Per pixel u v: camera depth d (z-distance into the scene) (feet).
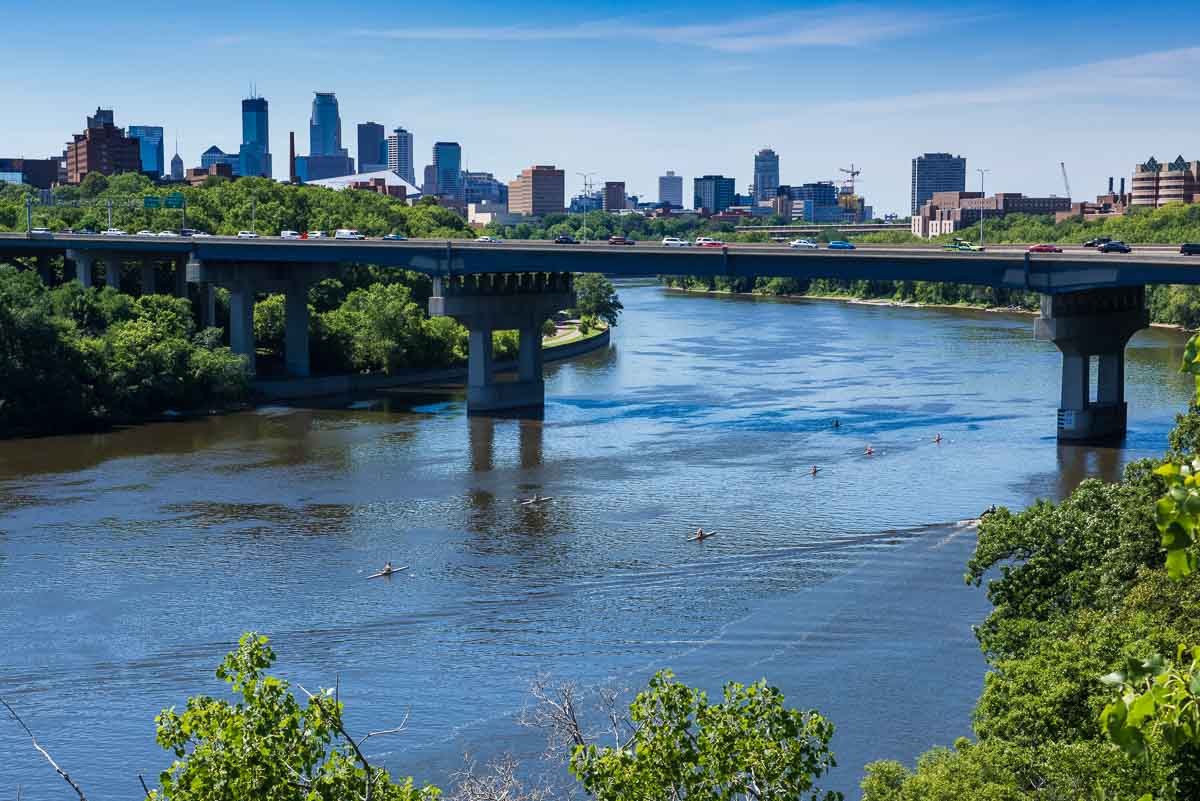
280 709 104.68
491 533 360.89
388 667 258.57
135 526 367.86
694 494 406.21
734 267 572.92
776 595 300.61
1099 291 504.02
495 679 251.60
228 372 607.78
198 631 279.69
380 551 342.44
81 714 237.86
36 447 496.23
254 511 387.34
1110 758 143.43
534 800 179.73
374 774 105.19
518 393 601.21
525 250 592.19
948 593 299.79
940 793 151.43
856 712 233.35
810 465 447.83
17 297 570.87
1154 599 192.95
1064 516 238.68
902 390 622.95
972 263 514.68
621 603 296.92
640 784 112.57
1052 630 201.57
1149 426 519.60
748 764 113.39
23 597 301.43
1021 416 543.80
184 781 100.73
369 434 527.40
